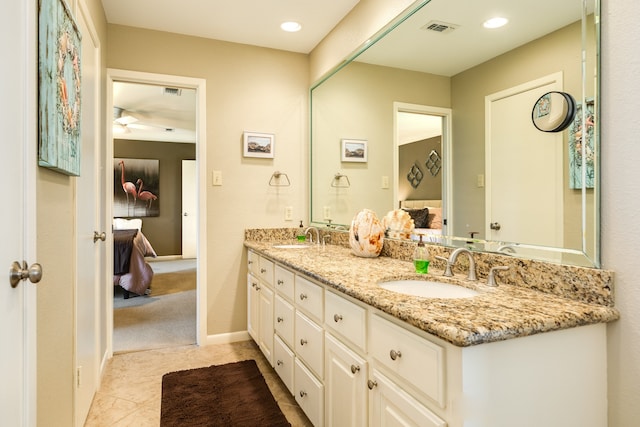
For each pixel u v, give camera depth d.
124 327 3.27
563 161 1.19
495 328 0.87
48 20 1.07
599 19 1.08
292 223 3.11
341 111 2.64
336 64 2.66
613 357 1.03
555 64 1.22
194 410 1.94
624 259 1.02
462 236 1.63
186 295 4.45
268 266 2.36
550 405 0.95
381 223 2.12
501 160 1.44
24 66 0.96
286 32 2.77
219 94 2.88
